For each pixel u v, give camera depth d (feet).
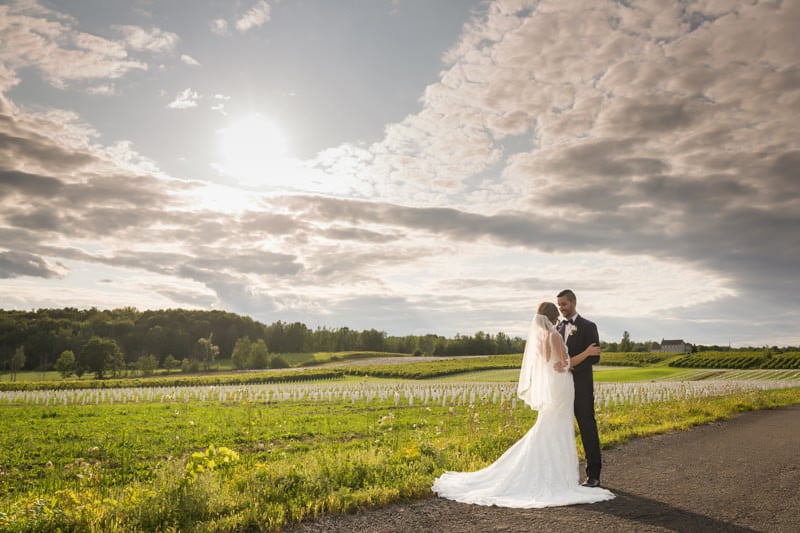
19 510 19.80
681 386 128.06
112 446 57.82
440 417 78.38
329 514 20.97
